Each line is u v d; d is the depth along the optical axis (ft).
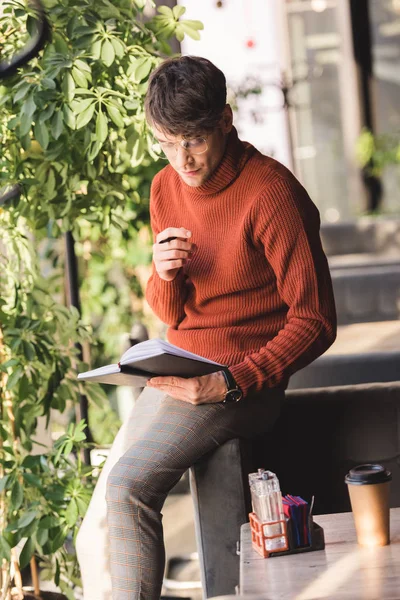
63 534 9.02
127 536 7.41
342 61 30.12
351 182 30.45
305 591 5.61
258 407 8.12
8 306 9.91
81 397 10.73
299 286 7.76
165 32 10.26
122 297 16.05
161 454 7.61
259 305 8.09
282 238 7.75
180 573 11.10
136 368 7.32
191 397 7.72
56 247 12.94
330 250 23.62
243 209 7.94
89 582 8.78
